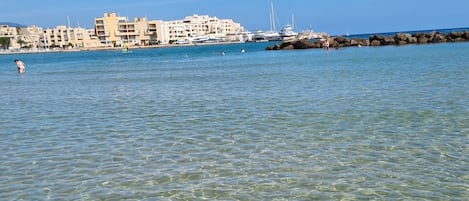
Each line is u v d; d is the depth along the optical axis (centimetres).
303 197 948
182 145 1399
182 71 4916
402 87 2481
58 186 1064
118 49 18475
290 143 1369
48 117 2048
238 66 5325
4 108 2419
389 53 6041
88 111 2184
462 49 5897
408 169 1091
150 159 1255
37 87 3647
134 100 2539
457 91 2200
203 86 3164
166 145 1408
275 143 1377
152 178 1095
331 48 9319
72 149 1402
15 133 1695
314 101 2156
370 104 1984
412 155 1198
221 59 7431
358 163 1151
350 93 2366
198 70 4953
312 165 1148
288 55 7400
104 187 1046
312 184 1018
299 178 1059
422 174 1055
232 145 1374
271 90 2702
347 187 993
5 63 9638
